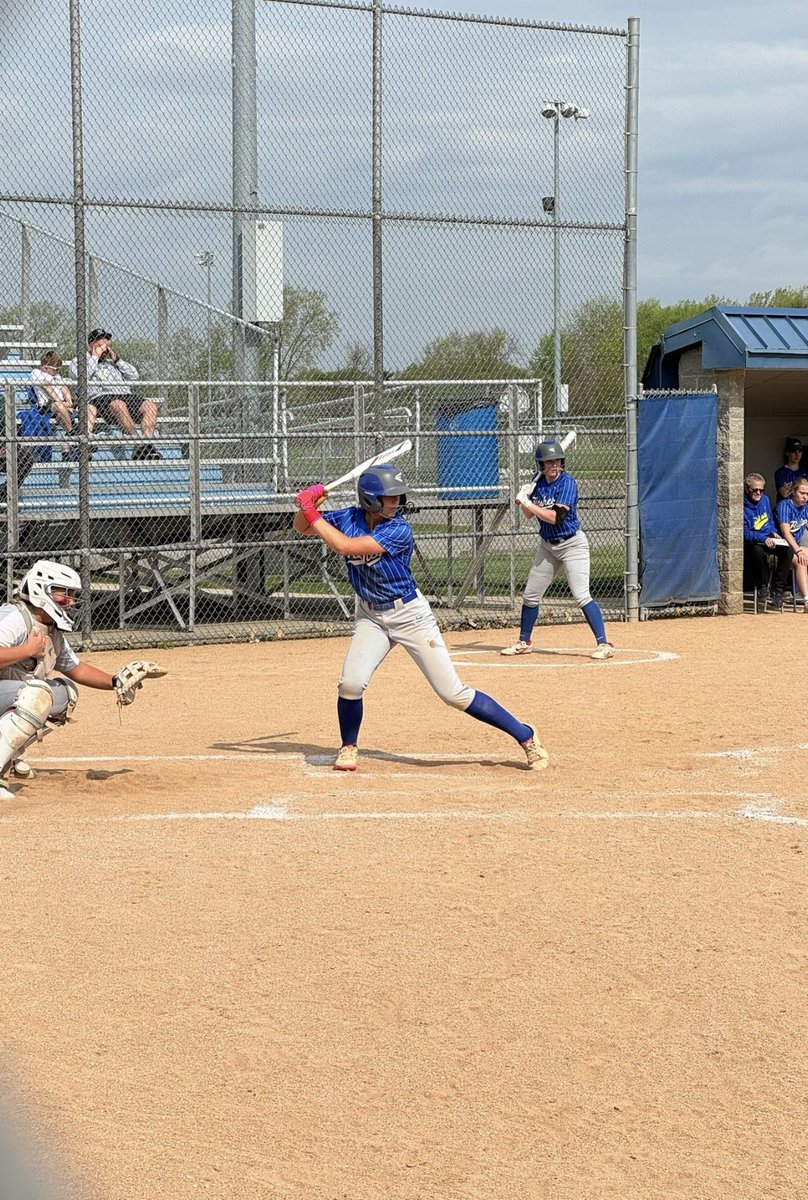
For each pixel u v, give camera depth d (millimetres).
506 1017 4945
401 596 8977
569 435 14969
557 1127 4152
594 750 9797
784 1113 4246
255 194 16484
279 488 19062
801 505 19922
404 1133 4109
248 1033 4793
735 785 8617
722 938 5758
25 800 8242
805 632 17203
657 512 18750
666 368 20219
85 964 5434
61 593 8508
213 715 11578
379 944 5672
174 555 19516
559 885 6480
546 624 18391
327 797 8320
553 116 17609
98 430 17438
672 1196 3775
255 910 6098
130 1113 4207
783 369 18859
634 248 18219
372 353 17156
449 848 7117
